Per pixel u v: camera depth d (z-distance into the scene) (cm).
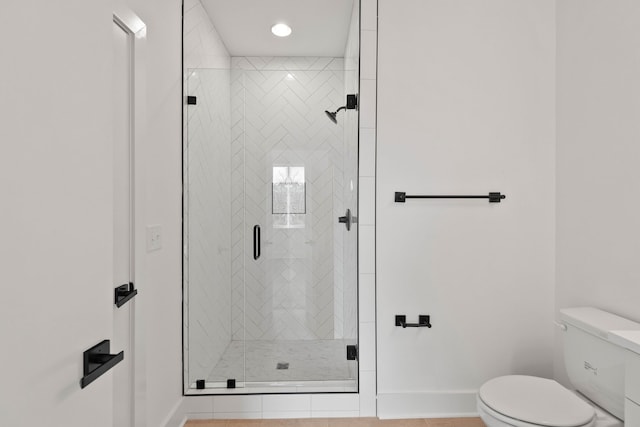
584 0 220
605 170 206
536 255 247
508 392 186
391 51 244
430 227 246
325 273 246
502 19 246
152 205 195
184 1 240
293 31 295
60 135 64
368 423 236
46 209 61
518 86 247
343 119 246
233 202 245
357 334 244
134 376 171
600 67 209
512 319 248
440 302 246
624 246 194
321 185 246
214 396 239
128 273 168
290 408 241
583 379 189
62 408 65
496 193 244
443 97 245
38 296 59
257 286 246
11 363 54
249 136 245
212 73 244
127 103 166
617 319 189
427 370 246
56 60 63
